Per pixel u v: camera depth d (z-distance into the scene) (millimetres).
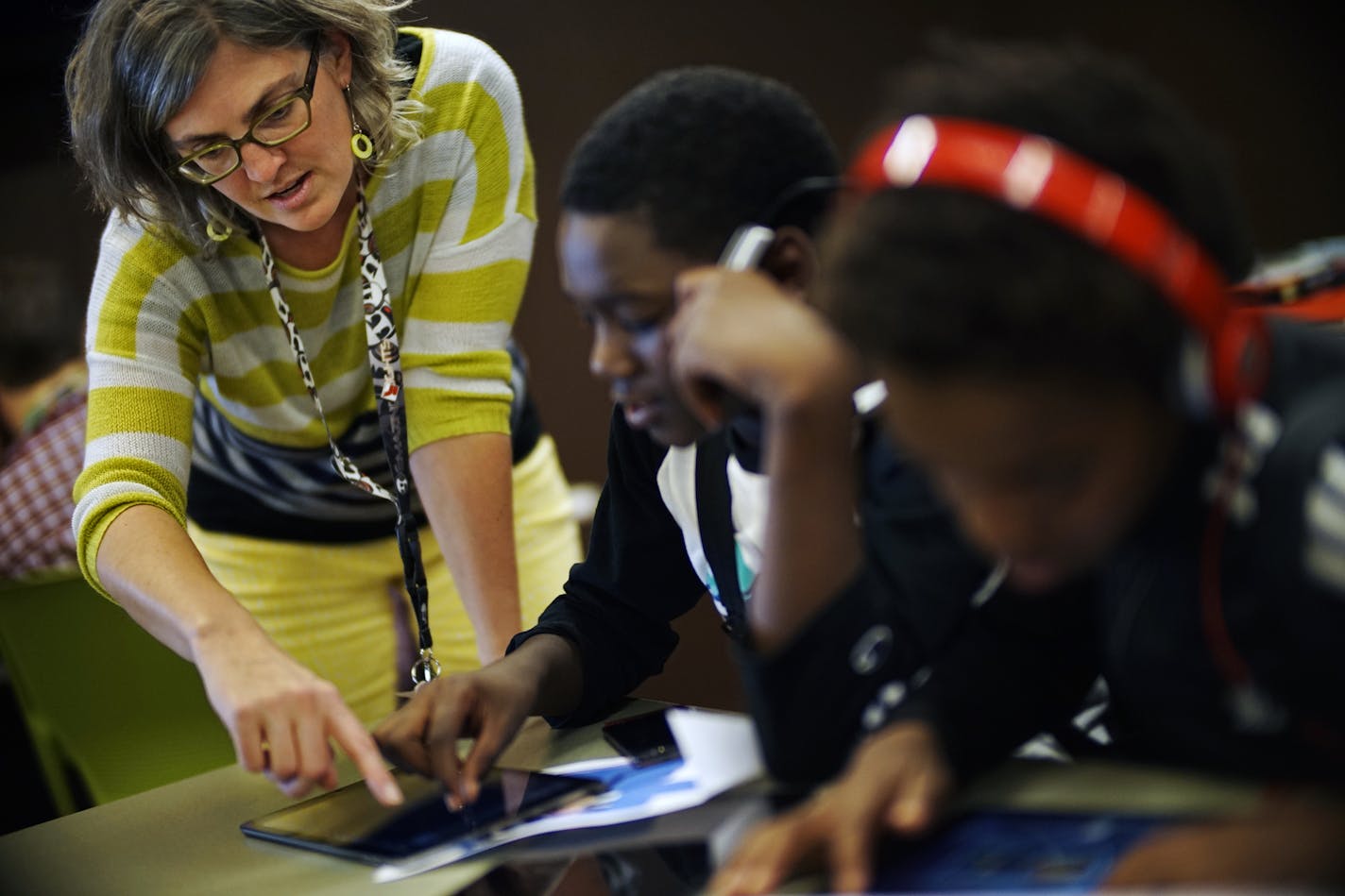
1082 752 903
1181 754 808
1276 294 1229
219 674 1061
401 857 894
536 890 810
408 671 1856
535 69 3295
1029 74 688
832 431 799
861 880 723
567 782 974
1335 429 658
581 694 1139
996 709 866
